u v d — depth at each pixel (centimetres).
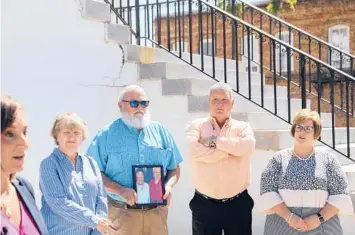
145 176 449
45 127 537
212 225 457
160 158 461
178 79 611
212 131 460
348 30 1478
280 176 436
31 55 527
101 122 592
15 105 279
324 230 427
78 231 378
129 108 455
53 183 374
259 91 802
